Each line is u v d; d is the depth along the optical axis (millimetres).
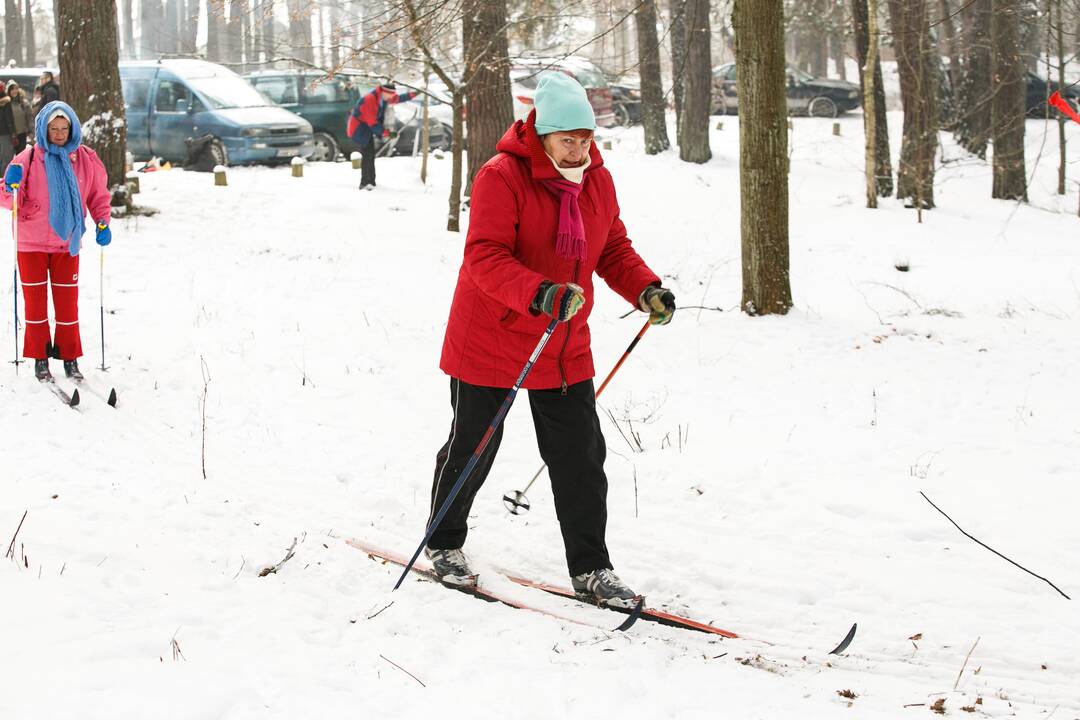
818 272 11875
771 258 8789
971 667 3527
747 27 8539
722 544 4703
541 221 3688
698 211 15352
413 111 19734
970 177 19922
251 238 11547
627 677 3229
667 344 8125
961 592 4152
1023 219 16500
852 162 21047
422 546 3854
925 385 7043
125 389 6688
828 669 3482
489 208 3639
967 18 21344
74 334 6672
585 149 3656
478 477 3984
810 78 27734
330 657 3320
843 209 16375
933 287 10727
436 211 13453
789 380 7211
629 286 3936
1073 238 14852
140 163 17812
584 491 3912
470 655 3375
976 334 8266
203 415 6184
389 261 10750
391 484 5402
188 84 17328
